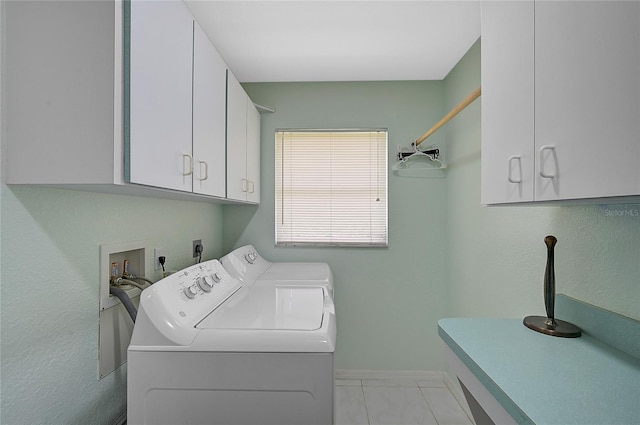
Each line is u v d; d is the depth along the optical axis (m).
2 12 0.84
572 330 1.10
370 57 2.21
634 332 0.94
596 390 0.77
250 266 2.08
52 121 0.83
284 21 1.79
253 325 1.13
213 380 1.03
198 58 1.31
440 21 1.79
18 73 0.84
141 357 1.04
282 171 2.63
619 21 0.63
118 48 0.83
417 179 2.59
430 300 2.58
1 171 0.84
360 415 2.10
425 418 2.07
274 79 2.57
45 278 0.97
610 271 1.04
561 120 0.78
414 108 2.60
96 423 1.17
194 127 1.27
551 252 1.15
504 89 1.04
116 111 0.82
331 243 2.61
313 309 1.32
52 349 0.99
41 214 0.95
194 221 2.05
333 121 2.62
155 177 0.98
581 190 0.72
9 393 0.87
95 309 1.17
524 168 0.93
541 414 0.68
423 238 2.58
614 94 0.64
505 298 1.69
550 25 0.82
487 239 1.88
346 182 2.62
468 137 2.13
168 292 1.19
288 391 1.02
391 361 2.58
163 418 1.03
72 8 0.83
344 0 1.62
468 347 1.01
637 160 0.60
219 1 1.62
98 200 1.19
